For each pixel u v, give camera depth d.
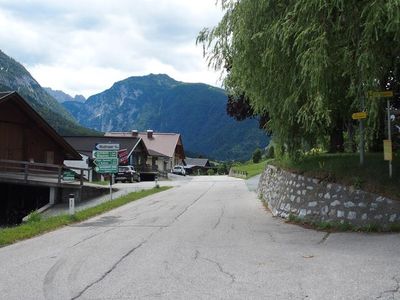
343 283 6.95
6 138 35.06
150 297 6.58
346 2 10.21
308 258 8.70
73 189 28.41
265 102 13.13
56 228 14.30
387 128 12.36
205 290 6.86
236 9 12.88
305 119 11.36
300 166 14.60
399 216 10.82
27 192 29.98
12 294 6.90
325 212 12.21
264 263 8.45
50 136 38.59
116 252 9.91
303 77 10.80
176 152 103.00
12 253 10.30
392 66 11.09
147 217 16.19
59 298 6.64
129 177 45.75
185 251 9.77
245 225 13.28
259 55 12.23
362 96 10.45
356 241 10.06
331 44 10.52
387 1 9.29
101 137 66.75
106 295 6.73
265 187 20.36
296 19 10.91
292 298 6.35
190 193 27.12
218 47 13.67
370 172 12.11
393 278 7.08
